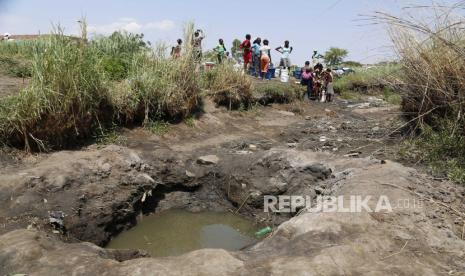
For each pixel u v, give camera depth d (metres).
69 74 6.94
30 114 6.38
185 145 8.40
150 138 8.42
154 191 6.84
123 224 6.01
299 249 3.63
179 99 9.34
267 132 10.23
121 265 3.41
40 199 5.17
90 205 5.55
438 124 6.49
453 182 5.21
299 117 12.28
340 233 3.84
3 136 6.25
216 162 7.40
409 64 6.77
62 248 3.83
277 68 19.70
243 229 6.39
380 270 3.31
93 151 6.91
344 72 20.55
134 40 11.90
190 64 9.74
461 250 3.74
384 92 17.30
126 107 8.35
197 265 3.34
